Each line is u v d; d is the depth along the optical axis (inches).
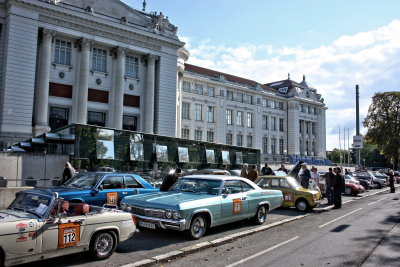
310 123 2945.4
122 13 1323.8
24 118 1042.7
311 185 663.8
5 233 205.3
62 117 1174.3
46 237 223.8
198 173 621.6
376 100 2098.9
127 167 799.1
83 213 254.7
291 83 2851.9
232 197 365.4
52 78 1144.8
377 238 345.4
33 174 652.1
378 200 778.2
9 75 1031.0
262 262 255.3
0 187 494.0
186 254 277.4
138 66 1379.2
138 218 321.4
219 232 363.3
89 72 1232.8
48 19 1125.1
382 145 2066.9
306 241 330.3
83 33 1200.2
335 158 4547.2
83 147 725.3
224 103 2281.0
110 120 1268.5
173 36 1459.2
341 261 259.4
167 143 910.4
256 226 399.9
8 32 1045.8
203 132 2146.9
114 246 264.1
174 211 302.0
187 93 2081.7
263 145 2554.1
